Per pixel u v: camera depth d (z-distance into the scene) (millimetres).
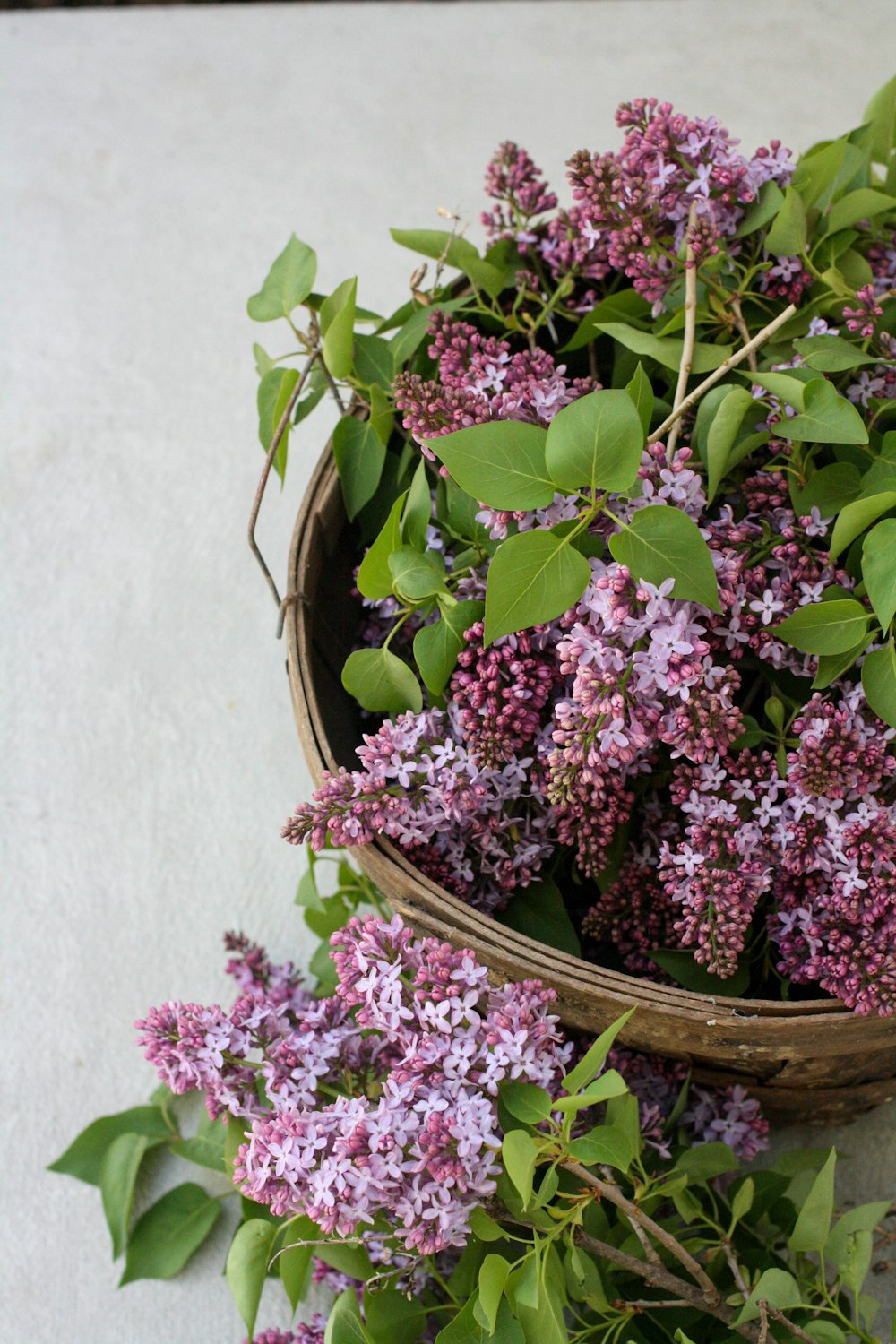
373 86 2283
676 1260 1491
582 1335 1442
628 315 1487
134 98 2320
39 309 2121
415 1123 1333
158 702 1857
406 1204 1327
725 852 1378
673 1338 1436
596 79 2246
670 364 1420
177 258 2143
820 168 1441
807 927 1378
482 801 1400
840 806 1363
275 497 1939
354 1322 1393
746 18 2289
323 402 1997
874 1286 1585
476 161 2172
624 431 1304
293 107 2273
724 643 1396
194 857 1793
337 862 1716
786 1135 1635
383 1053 1453
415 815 1383
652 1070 1510
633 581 1322
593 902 1526
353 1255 1439
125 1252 1646
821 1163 1544
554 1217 1376
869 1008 1347
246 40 2367
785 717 1426
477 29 2334
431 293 1534
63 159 2264
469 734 1379
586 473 1315
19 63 2381
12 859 1802
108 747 1840
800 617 1352
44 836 1809
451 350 1435
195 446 1986
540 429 1333
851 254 1476
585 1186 1403
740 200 1432
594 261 1487
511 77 2266
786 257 1448
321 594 1497
